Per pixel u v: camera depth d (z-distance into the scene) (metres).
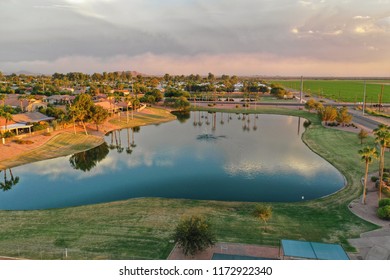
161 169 67.75
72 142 87.44
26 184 57.91
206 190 54.22
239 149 85.00
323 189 53.59
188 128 118.69
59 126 96.06
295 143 90.62
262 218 36.91
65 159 75.12
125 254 31.44
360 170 60.09
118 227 37.62
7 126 88.06
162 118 137.88
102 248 32.72
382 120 114.19
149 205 45.00
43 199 50.75
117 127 115.62
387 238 34.19
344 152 74.25
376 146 75.38
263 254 31.28
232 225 37.84
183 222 32.28
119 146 89.69
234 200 49.47
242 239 34.38
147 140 97.75
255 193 52.44
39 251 32.12
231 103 180.12
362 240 33.97
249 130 113.12
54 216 41.41
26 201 49.88
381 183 47.66
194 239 30.19
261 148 85.50
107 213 42.12
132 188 55.81
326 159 71.44
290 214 41.38
